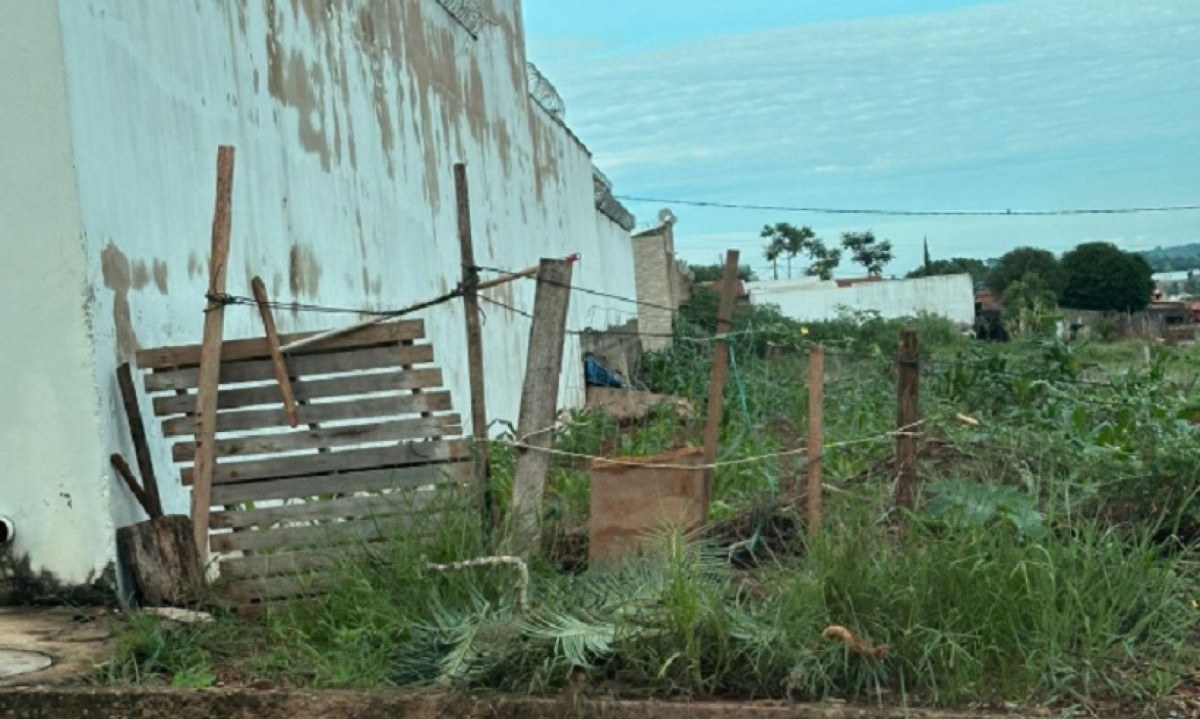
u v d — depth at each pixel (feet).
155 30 25.79
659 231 125.59
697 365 57.21
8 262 22.06
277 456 22.90
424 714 17.89
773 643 18.28
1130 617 19.90
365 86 40.06
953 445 28.78
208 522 22.63
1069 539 21.04
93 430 22.04
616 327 103.40
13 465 22.21
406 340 22.86
